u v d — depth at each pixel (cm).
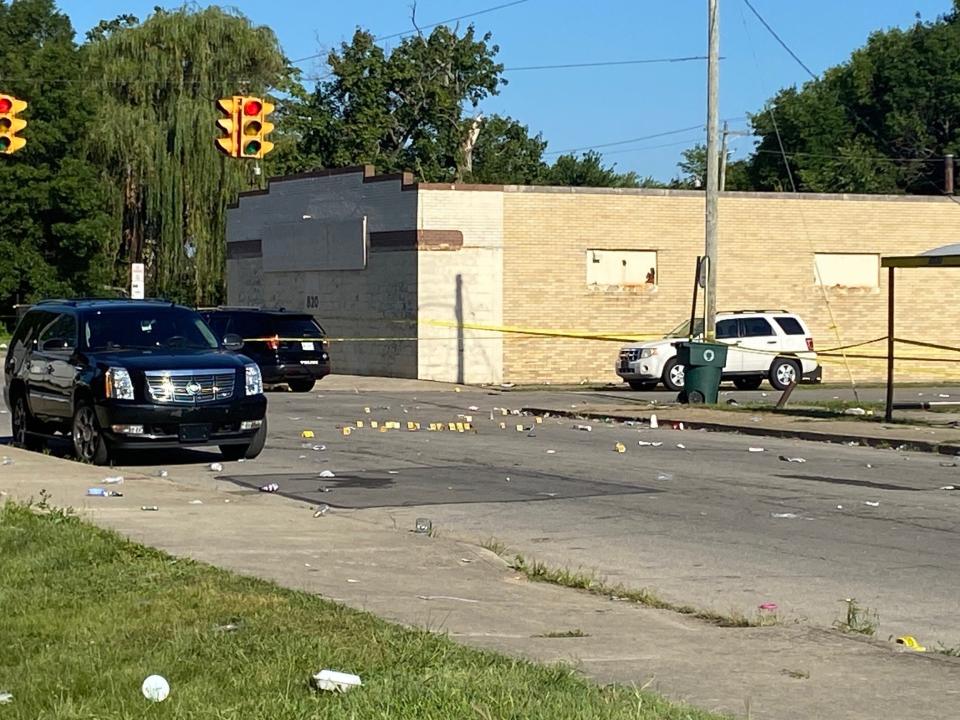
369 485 1598
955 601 977
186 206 5697
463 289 4003
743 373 3709
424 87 7175
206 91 5734
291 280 4531
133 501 1355
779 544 1212
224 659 697
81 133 5994
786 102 7738
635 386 3706
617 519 1354
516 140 7744
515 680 655
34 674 671
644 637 812
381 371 4131
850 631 847
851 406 2836
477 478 1672
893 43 7538
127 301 1950
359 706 605
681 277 4238
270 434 2261
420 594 933
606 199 4144
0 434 2275
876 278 4456
